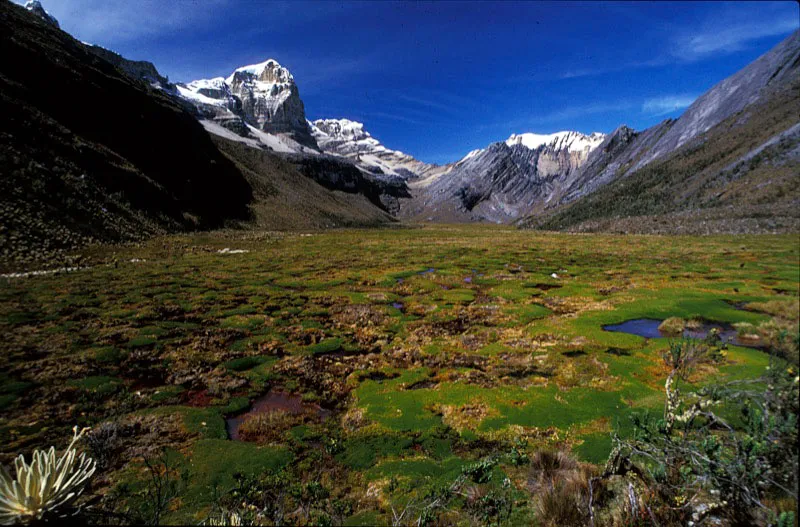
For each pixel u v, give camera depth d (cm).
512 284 3950
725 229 8294
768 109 14738
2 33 8381
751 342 727
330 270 5038
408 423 1336
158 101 14400
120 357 1991
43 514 434
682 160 16862
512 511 724
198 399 1572
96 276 4097
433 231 18788
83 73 10344
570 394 1480
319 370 1881
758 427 416
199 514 762
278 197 16675
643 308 2459
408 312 3031
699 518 477
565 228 16625
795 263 2312
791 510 383
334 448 1164
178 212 9300
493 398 1483
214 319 2764
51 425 1302
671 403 605
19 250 4484
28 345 2117
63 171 6706
